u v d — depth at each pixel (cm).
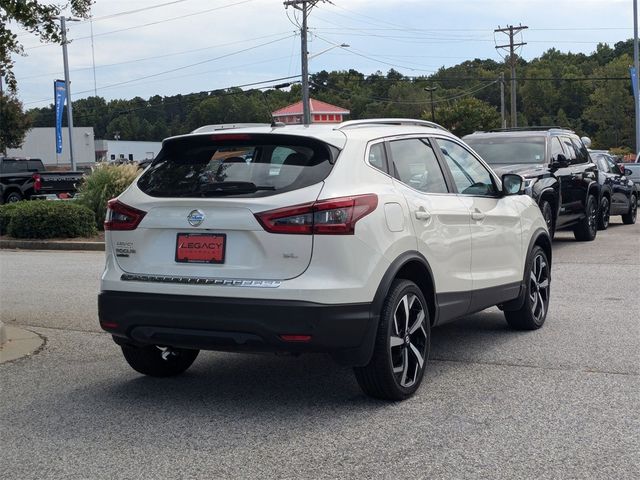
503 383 635
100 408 592
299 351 537
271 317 530
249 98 8081
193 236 561
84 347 793
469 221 686
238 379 666
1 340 801
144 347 641
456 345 768
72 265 1464
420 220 614
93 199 2075
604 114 12712
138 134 9806
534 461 472
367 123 644
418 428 533
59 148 4088
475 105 10300
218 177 571
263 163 569
